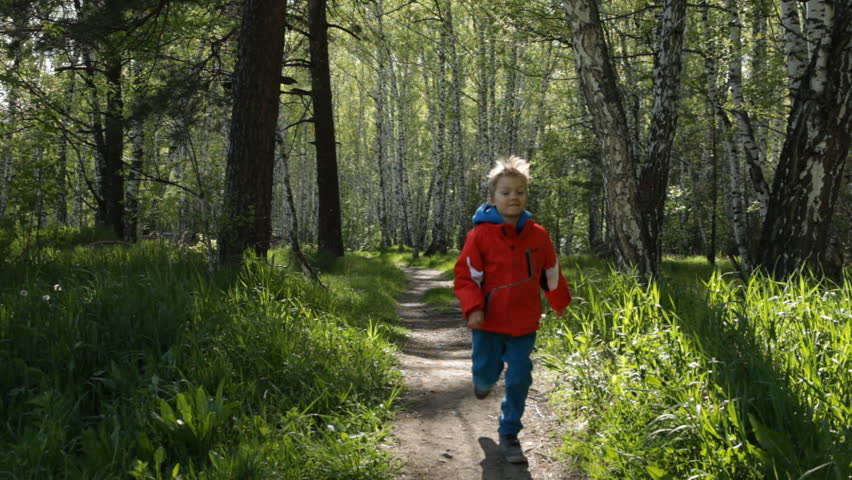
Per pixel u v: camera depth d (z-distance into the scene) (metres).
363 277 12.34
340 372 4.23
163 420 2.92
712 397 2.93
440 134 25.58
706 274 12.93
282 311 5.00
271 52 8.53
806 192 6.44
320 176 16.77
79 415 3.13
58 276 5.75
